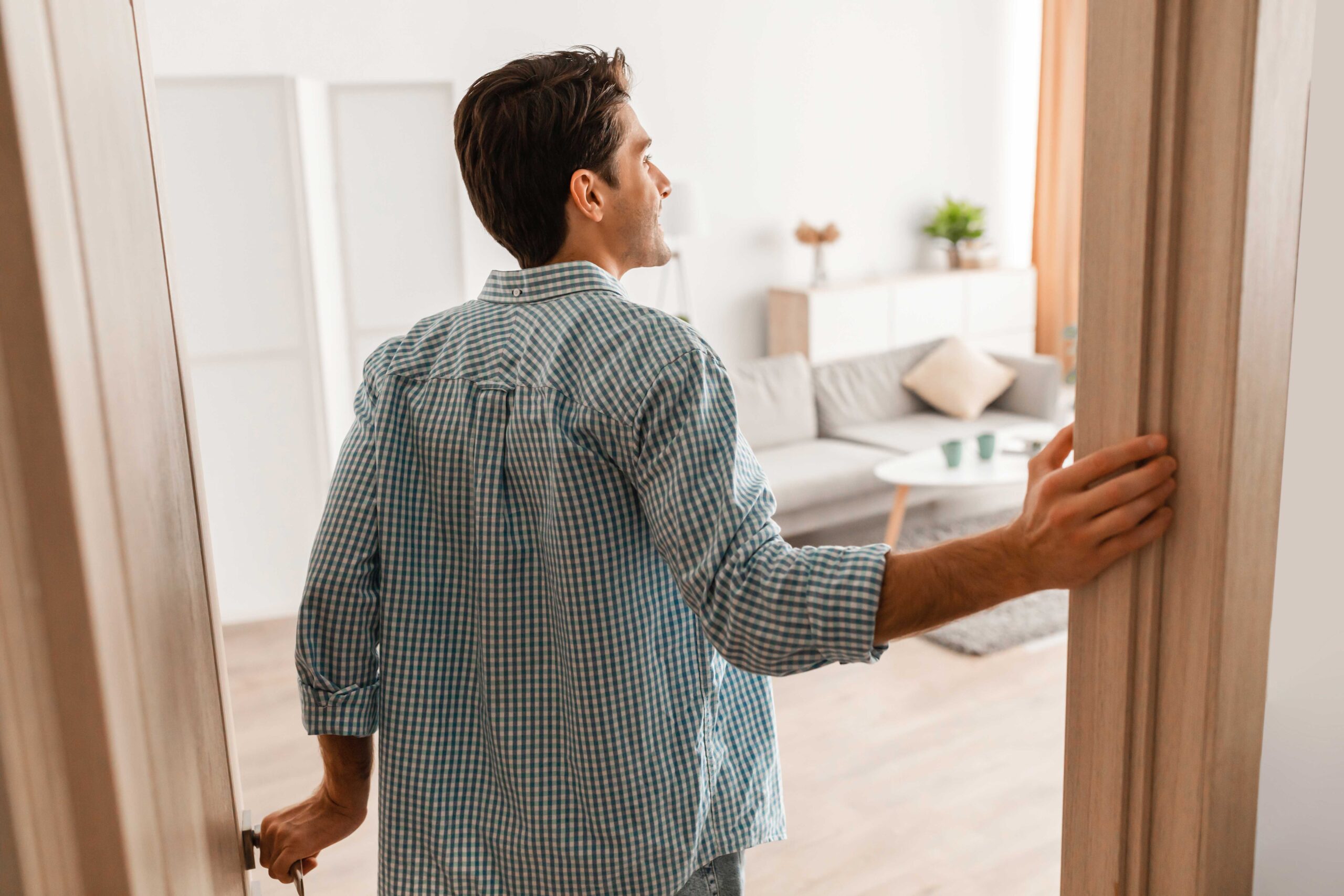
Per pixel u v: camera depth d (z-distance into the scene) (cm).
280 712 336
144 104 81
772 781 107
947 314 678
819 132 657
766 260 651
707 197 625
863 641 79
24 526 51
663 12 592
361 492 98
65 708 53
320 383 394
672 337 88
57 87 54
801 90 645
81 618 53
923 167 706
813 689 341
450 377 97
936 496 499
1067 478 77
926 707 326
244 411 390
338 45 507
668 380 86
